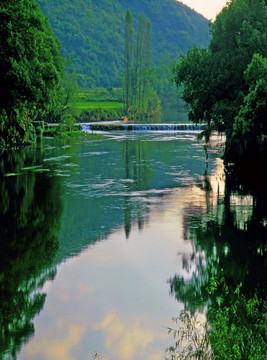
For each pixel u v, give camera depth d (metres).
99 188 35.75
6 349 13.63
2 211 28.64
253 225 25.58
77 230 24.88
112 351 13.53
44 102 44.38
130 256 20.98
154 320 15.25
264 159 40.62
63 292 17.28
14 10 35.31
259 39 39.22
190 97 45.28
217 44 44.12
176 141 72.50
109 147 64.12
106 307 16.12
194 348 13.30
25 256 20.94
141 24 145.12
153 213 28.27
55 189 35.28
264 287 17.61
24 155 54.00
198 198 32.25
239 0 42.72
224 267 19.62
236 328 12.43
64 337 14.30
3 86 35.69
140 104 138.75
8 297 16.83
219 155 55.06
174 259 20.61
